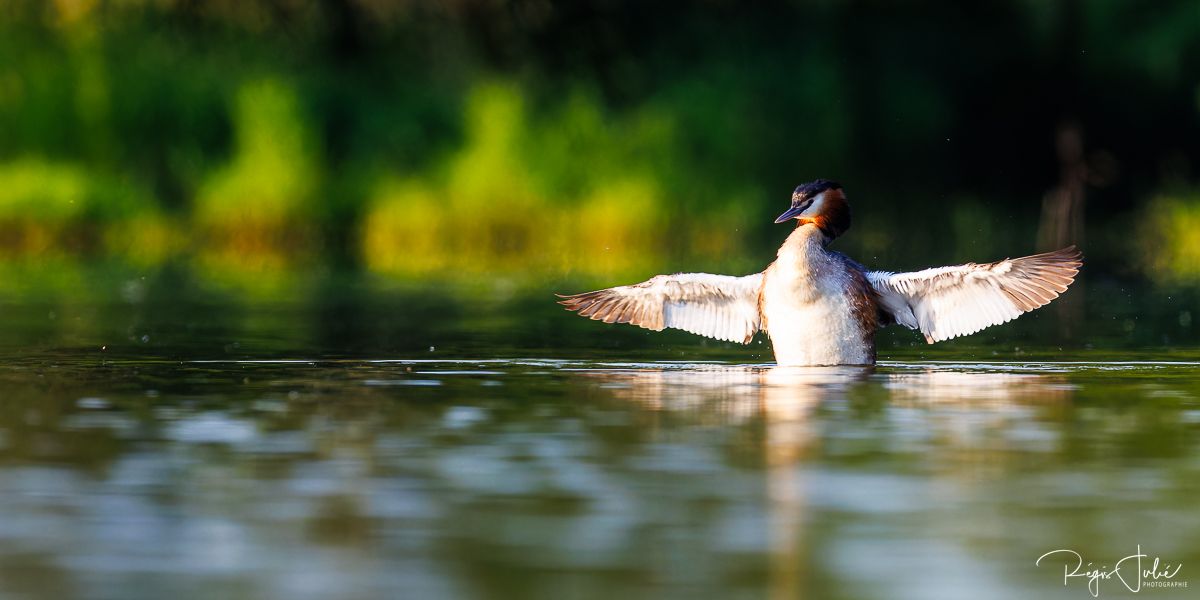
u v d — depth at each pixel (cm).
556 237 3177
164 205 3500
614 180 3372
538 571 622
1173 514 712
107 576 615
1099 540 668
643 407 1014
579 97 3556
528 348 1470
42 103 3616
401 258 3155
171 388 1113
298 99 3594
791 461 827
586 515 710
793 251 1241
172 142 3656
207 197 3312
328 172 3550
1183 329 1731
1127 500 738
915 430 922
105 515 710
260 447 866
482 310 1986
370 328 1703
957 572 624
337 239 3381
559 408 1007
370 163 3688
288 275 2727
